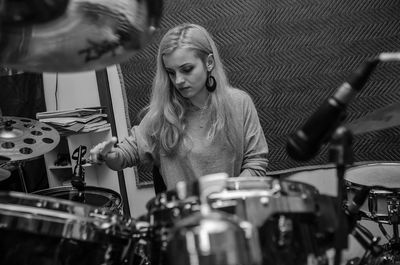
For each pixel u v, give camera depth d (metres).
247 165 1.96
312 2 2.59
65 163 2.82
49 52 1.20
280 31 2.64
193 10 2.73
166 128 1.93
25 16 1.07
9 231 1.14
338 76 2.61
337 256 1.09
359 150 2.63
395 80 2.56
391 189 1.86
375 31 2.55
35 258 1.17
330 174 2.64
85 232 1.20
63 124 2.56
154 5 1.20
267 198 1.13
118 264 1.34
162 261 1.18
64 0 1.08
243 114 1.99
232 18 2.68
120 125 2.90
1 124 2.20
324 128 1.09
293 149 1.11
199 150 1.91
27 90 2.84
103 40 1.21
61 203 1.19
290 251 1.13
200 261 0.90
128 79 2.84
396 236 1.98
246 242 0.96
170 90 1.94
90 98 2.95
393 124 1.49
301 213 1.15
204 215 0.97
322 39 2.61
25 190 2.57
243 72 2.71
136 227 1.31
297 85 2.66
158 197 1.26
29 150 2.10
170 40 1.84
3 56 1.23
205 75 1.89
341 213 1.10
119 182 2.92
